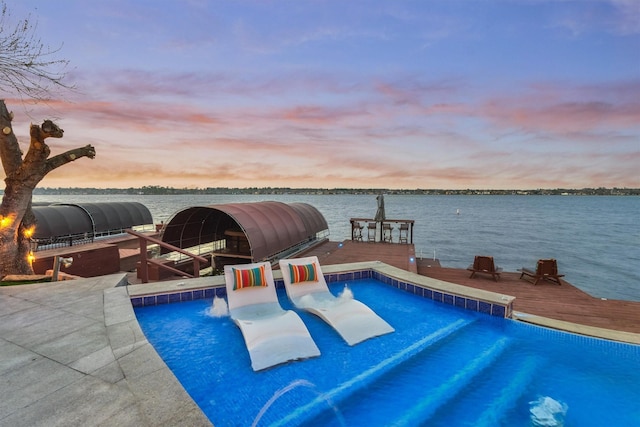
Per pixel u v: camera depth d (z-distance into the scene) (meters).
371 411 3.85
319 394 4.14
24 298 6.16
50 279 8.24
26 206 8.51
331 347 5.30
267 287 7.26
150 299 6.87
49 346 4.11
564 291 9.15
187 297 7.27
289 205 19.72
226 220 19.27
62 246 15.81
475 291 7.16
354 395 4.13
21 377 3.36
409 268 11.16
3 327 4.75
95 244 17.31
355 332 5.68
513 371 4.71
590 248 28.89
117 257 14.70
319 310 6.43
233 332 5.88
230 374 4.53
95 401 2.91
